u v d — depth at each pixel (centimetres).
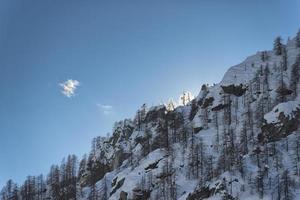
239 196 19762
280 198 19112
